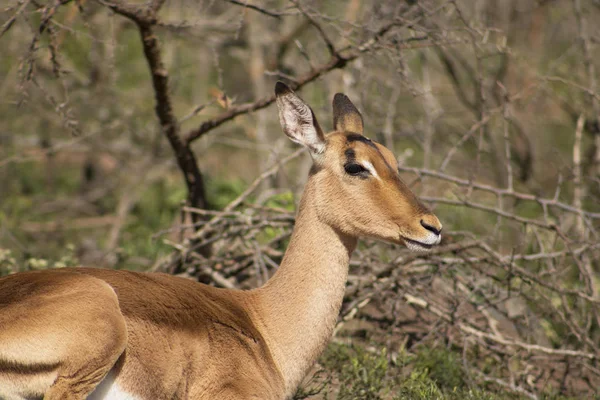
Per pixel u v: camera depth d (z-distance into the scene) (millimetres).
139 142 19953
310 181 7863
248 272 12016
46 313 6312
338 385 9430
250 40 19219
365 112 13055
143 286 7098
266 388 7398
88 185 21141
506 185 17469
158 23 10836
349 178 7668
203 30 17141
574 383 10938
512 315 11883
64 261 11906
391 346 10820
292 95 7824
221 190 17203
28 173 21500
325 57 17766
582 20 15547
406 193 7641
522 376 10383
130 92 19094
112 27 10984
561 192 16828
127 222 17969
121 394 6688
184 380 7059
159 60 11188
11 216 18156
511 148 17984
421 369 9672
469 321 10984
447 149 18438
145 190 19703
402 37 11414
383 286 10516
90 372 6355
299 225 7863
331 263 7766
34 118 19375
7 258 11484
